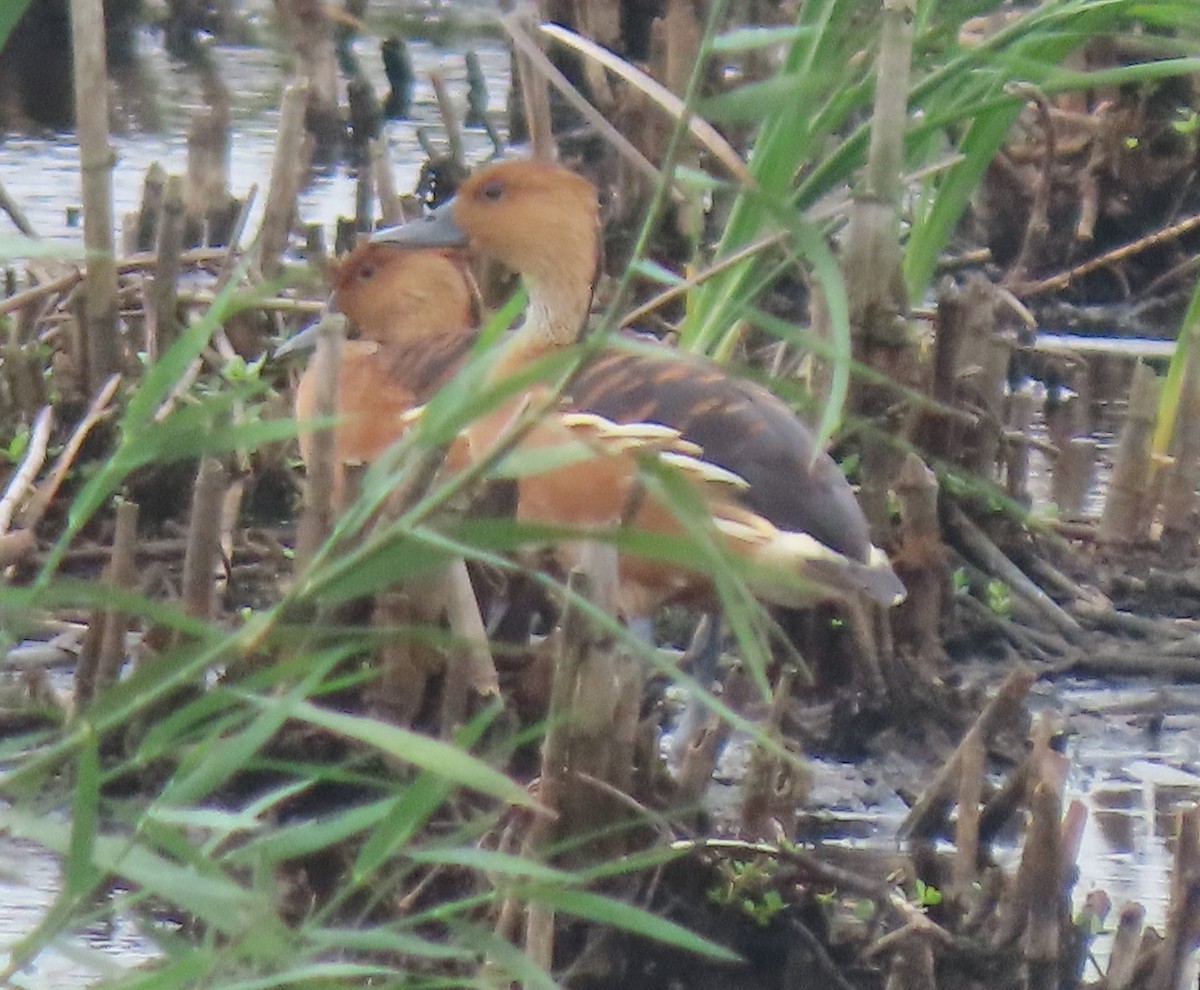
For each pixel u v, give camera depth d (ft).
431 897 27.09
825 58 36.86
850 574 33.27
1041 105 52.37
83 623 36.81
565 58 69.21
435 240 43.29
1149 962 27.58
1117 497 43.32
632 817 27.81
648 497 33.50
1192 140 64.64
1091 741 36.86
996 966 27.84
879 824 33.04
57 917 18.51
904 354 38.93
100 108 40.37
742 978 28.50
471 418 18.22
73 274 43.11
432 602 29.71
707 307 39.32
